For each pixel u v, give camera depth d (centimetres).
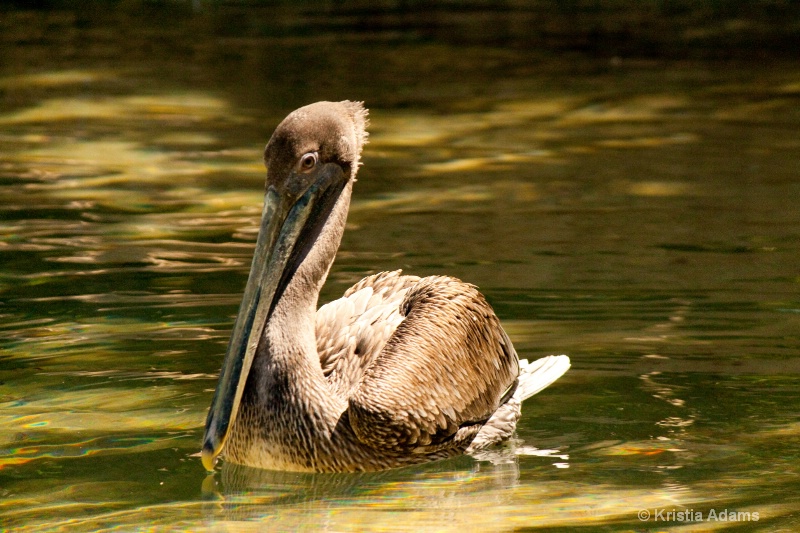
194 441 883
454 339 911
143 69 2802
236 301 1200
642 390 976
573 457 859
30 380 996
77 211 1593
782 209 1574
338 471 849
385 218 1564
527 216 1562
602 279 1265
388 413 827
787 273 1277
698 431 894
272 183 877
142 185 1752
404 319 921
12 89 2547
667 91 2559
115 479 810
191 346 1074
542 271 1300
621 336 1091
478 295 974
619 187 1728
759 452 851
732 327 1110
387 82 2688
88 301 1201
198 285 1256
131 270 1313
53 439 880
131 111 2325
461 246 1411
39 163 1892
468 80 2719
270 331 854
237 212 1595
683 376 1001
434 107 2411
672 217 1545
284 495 795
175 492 792
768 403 942
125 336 1100
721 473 814
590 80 2711
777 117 2256
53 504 764
